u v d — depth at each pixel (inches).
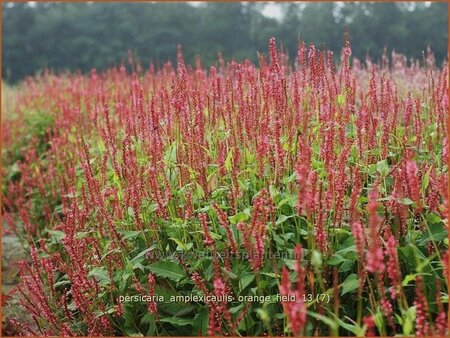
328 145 124.2
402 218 118.3
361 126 142.3
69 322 138.9
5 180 305.3
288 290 86.4
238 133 147.9
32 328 161.2
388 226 112.4
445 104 143.9
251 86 147.6
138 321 132.7
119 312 126.5
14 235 239.5
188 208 129.6
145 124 162.6
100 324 129.4
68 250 139.1
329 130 129.4
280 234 123.0
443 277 114.1
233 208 125.8
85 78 384.5
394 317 109.6
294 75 141.5
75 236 145.3
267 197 121.6
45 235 225.1
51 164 241.8
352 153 141.9
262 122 135.0
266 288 117.3
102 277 132.6
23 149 294.0
